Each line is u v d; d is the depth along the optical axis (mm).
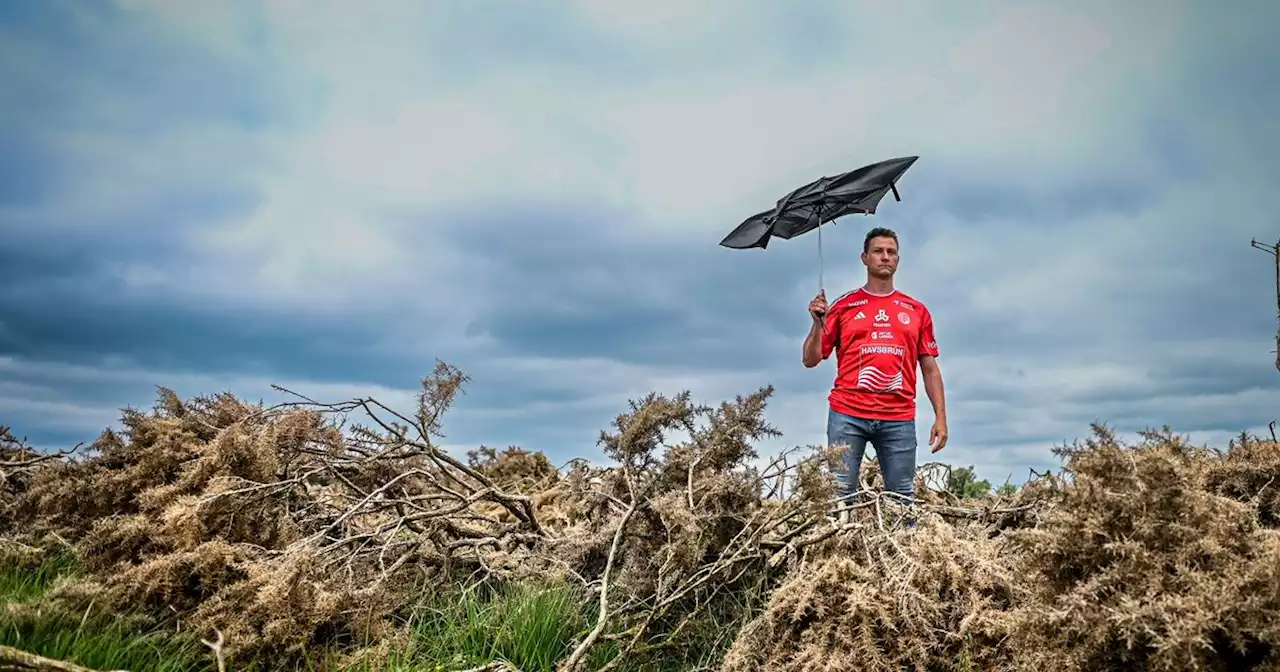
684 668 4387
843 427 6582
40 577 4934
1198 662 2627
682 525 4508
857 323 6648
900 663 3773
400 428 5797
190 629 4156
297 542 4594
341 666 4051
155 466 5316
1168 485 2949
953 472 7266
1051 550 3066
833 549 4500
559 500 6941
